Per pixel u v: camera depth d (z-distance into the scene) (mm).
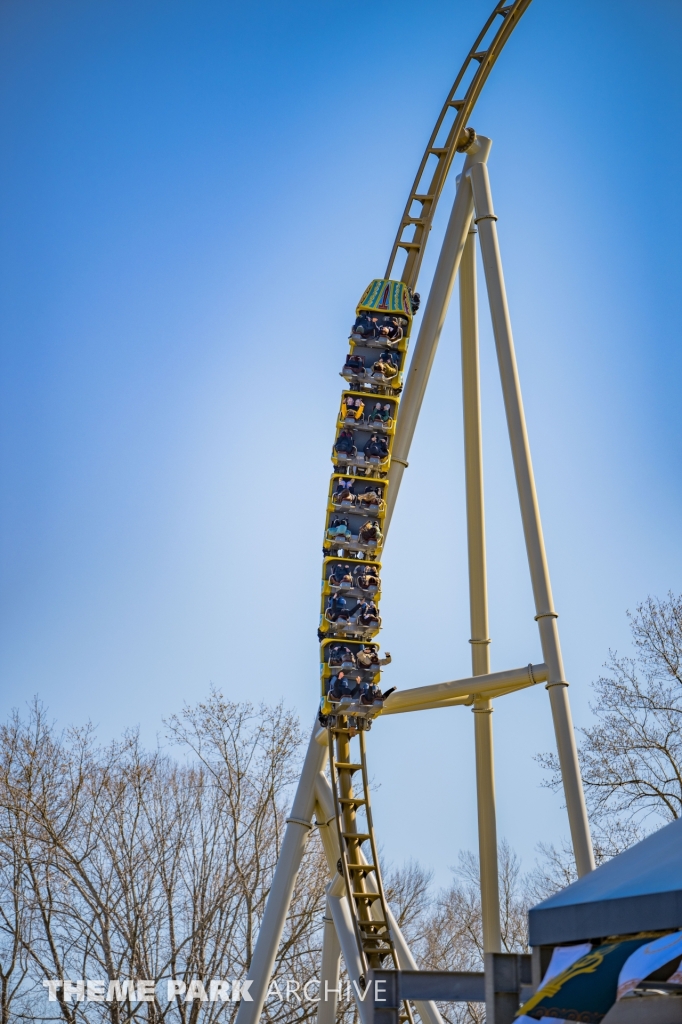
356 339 20531
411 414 20734
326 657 18812
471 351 22125
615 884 10820
